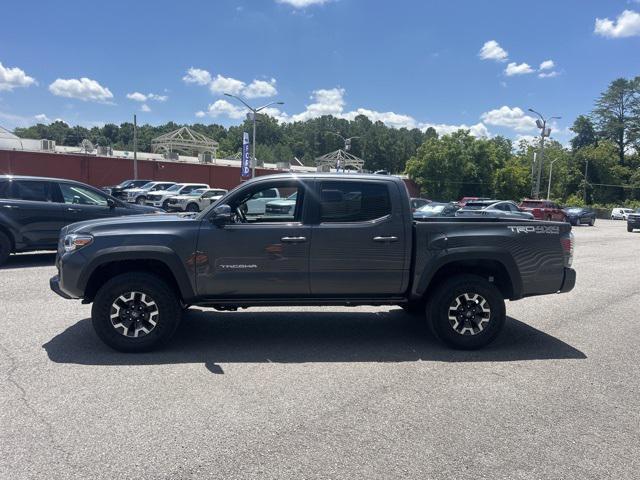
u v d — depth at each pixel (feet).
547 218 114.62
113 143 464.65
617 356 18.37
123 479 10.01
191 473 10.25
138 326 17.51
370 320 22.71
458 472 10.46
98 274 17.99
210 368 16.25
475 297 18.45
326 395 14.28
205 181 175.11
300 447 11.35
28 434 11.72
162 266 18.07
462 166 199.00
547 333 21.47
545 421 12.90
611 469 10.70
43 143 162.30
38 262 36.35
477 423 12.71
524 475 10.41
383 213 18.13
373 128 394.93
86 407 13.19
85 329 20.21
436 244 18.10
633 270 41.93
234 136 426.92
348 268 17.94
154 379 15.20
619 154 356.79
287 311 24.13
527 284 18.72
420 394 14.47
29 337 19.10
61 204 35.45
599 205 293.43
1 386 14.48
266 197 18.22
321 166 229.86
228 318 22.65
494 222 18.66
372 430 12.21
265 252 17.58
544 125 142.41
